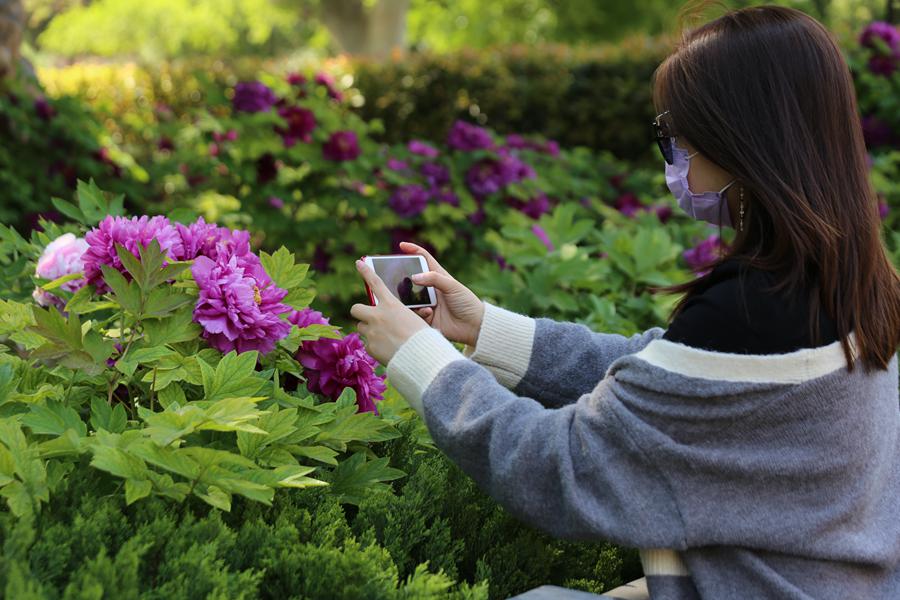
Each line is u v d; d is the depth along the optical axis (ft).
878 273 4.83
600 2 59.52
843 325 4.55
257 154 13.87
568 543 6.10
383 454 6.01
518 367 6.10
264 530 4.67
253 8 64.08
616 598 4.92
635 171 20.71
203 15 63.36
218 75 25.84
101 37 63.31
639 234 10.32
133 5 62.54
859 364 4.62
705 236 12.43
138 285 5.19
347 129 15.01
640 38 25.13
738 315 4.53
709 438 4.50
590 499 4.52
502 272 10.39
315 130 14.32
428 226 14.61
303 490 5.24
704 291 4.82
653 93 5.24
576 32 59.98
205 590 4.09
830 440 4.50
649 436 4.47
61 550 4.11
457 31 60.49
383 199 14.94
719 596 4.54
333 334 5.88
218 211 15.03
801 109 4.75
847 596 4.58
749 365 4.44
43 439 5.04
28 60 17.60
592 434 4.58
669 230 12.87
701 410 4.47
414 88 24.93
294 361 5.97
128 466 4.45
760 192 4.68
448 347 5.09
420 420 6.21
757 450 4.49
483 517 6.01
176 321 5.35
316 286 13.92
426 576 4.52
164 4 62.95
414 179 14.83
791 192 4.62
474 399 4.85
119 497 4.70
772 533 4.46
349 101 23.49
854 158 4.85
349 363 5.78
